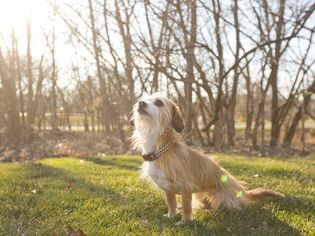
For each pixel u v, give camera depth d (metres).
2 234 1.03
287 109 3.90
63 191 1.49
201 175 1.18
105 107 4.84
